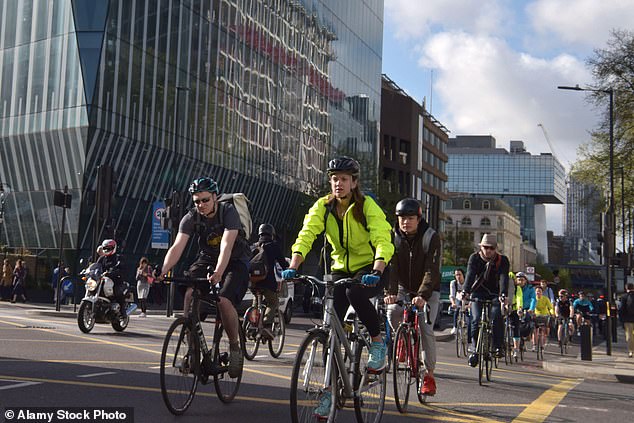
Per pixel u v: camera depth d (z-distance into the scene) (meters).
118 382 7.86
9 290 33.50
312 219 6.13
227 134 48.38
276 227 56.91
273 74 54.69
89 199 21.44
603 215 21.56
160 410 6.40
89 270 15.14
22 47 39.09
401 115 97.06
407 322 7.54
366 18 75.69
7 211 39.59
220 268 6.57
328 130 65.31
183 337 6.36
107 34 37.12
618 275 41.84
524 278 17.75
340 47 68.44
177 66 42.78
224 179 48.41
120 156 38.62
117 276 15.20
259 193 53.28
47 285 37.03
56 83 37.69
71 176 37.25
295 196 58.59
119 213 38.84
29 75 38.78
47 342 12.15
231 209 6.87
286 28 56.78
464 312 16.95
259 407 6.90
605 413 7.97
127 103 38.75
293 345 14.64
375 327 6.14
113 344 12.37
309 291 32.19
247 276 7.19
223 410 6.63
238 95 49.66
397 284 7.66
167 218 23.86
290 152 57.69
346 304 6.14
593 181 43.53
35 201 38.62
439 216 117.19
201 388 7.71
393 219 54.72
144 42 39.81
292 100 57.97
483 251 10.77
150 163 40.78
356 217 6.09
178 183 43.50
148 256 40.81
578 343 28.41
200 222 6.88
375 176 56.16
